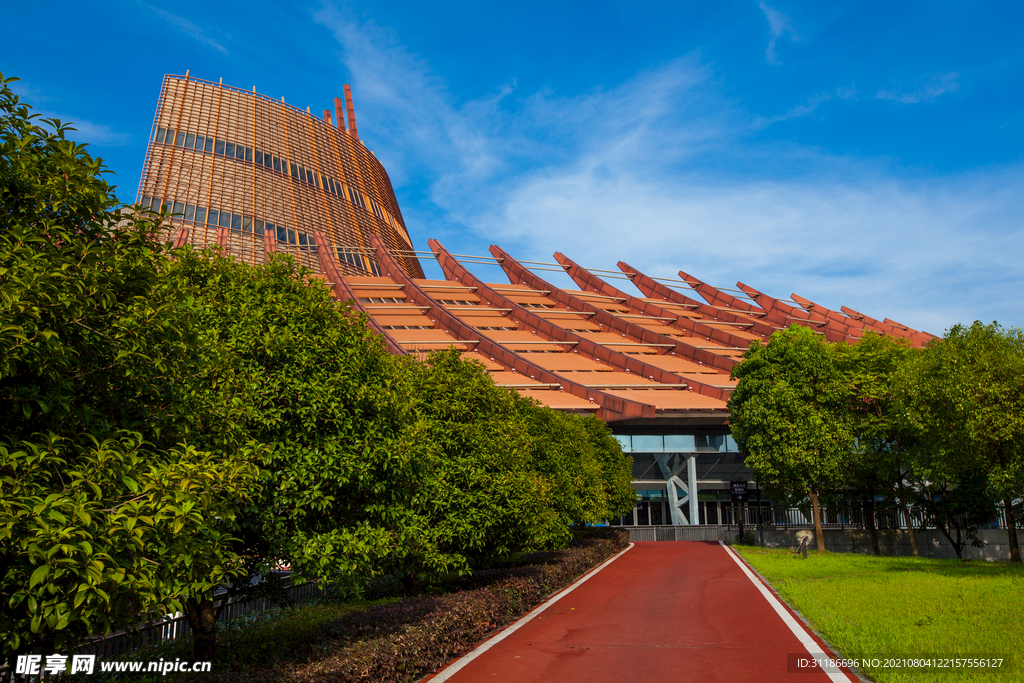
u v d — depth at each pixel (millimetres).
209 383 8703
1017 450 21516
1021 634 10422
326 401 9578
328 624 10266
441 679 9484
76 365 5707
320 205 106500
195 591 6129
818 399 34750
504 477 15078
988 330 23438
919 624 11852
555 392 56250
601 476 32781
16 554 4719
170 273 6922
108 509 5297
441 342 68375
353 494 10250
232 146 100438
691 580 22219
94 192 6094
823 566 24500
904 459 33188
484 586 15508
